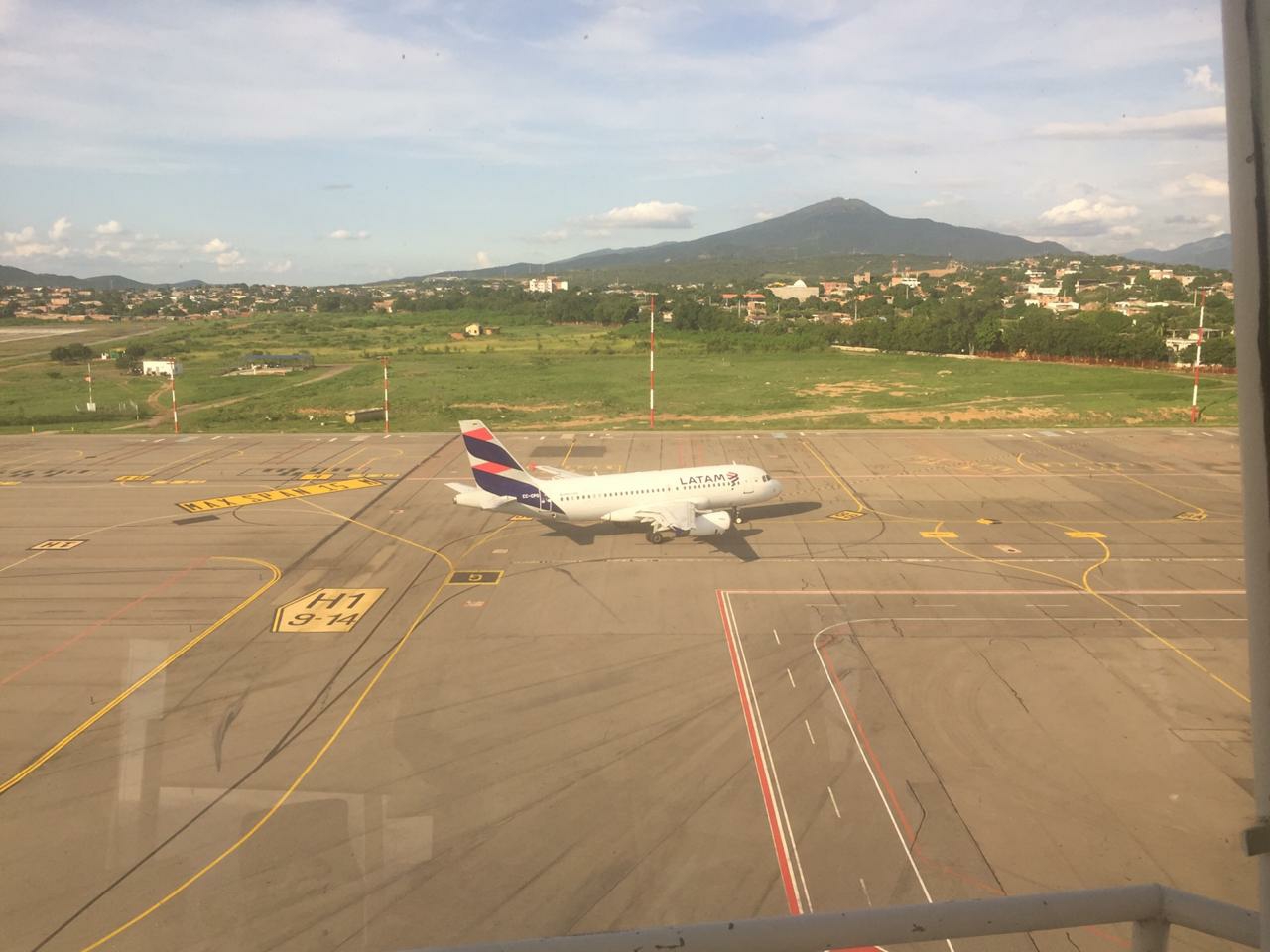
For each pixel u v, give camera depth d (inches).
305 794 1172.5
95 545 2481.5
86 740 1342.3
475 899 952.9
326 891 960.3
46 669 1625.2
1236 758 1288.1
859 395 5639.8
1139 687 1528.1
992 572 2188.7
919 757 1290.6
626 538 2524.6
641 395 5821.9
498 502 2412.6
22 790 1188.5
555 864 1021.2
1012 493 3051.2
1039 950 780.0
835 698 1489.9
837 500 2974.9
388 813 1125.7
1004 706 1456.7
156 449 4013.3
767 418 4845.0
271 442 4190.5
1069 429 4286.4
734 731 1371.8
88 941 890.1
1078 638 1754.4
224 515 2829.7
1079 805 1163.9
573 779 1219.9
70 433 4515.3
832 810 1148.5
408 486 3238.2
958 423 4586.6
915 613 1904.5
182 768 1248.8
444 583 2144.4
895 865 1034.1
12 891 970.1
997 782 1220.5
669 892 975.6
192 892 958.4
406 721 1407.5
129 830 1081.4
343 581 2166.6
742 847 1064.8
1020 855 1055.6
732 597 2022.6
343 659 1672.0
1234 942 207.3
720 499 2613.2
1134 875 1016.9
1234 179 186.5
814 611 1923.0
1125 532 2564.0
